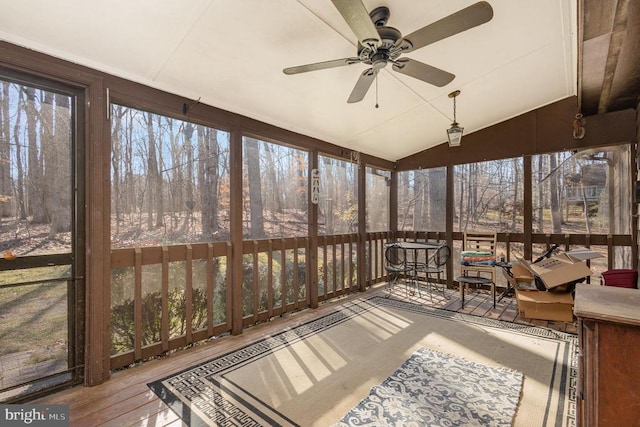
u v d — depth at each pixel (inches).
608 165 161.2
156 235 109.3
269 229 149.5
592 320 47.2
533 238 180.5
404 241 231.0
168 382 92.7
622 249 156.5
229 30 87.7
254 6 80.4
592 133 163.3
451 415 76.0
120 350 100.2
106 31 82.8
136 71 99.7
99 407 80.7
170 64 99.0
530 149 180.9
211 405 81.5
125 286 101.8
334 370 99.2
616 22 85.1
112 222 99.4
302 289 164.6
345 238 193.0
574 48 115.3
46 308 86.8
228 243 128.7
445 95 146.0
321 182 181.6
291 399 83.9
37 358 85.0
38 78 86.1
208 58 98.6
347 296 190.5
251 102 128.3
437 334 128.7
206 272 122.0
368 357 108.1
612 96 139.8
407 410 78.0
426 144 213.2
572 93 163.6
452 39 106.8
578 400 53.7
